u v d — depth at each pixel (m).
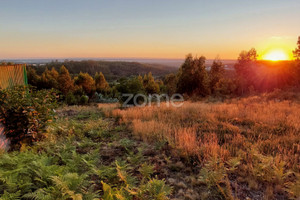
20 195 2.10
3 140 3.59
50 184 2.35
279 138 4.11
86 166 2.98
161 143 4.14
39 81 27.86
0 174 2.17
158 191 2.24
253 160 3.13
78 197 1.88
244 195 2.42
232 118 6.29
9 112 3.77
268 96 12.63
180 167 3.13
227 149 3.62
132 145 4.21
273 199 2.33
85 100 18.02
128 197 2.20
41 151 3.61
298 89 14.39
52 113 4.58
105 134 5.11
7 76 4.22
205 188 2.58
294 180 2.61
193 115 7.10
